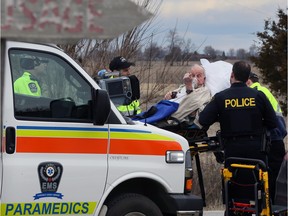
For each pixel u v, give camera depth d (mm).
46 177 14016
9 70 13727
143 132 15453
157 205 16203
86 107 14695
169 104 19812
